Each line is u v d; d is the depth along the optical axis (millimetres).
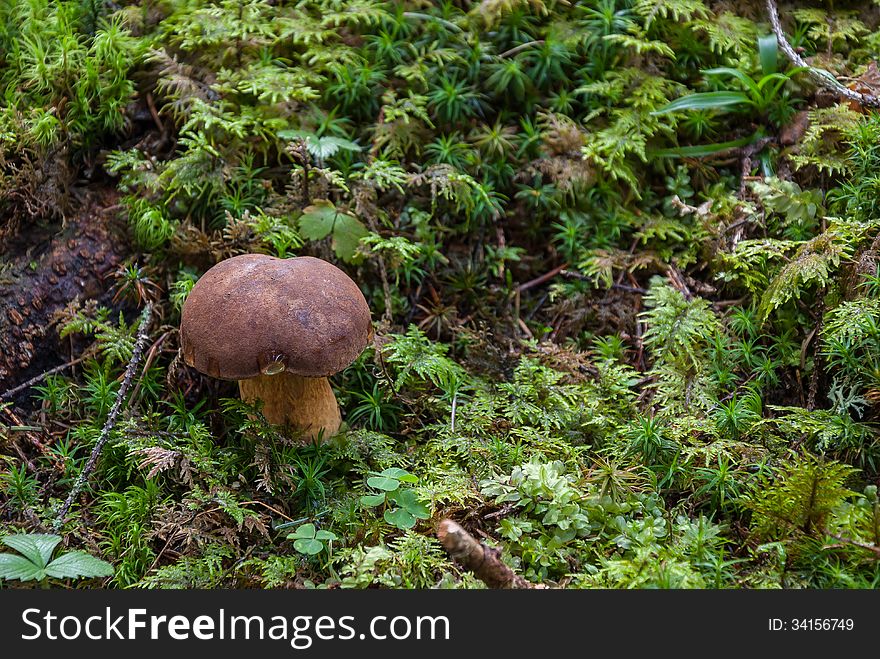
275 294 789
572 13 943
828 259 840
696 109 925
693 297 896
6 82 912
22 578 742
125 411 845
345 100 924
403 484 811
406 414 863
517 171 925
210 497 797
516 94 933
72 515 801
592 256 910
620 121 917
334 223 886
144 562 786
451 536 737
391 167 904
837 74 923
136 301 885
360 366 869
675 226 910
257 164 917
